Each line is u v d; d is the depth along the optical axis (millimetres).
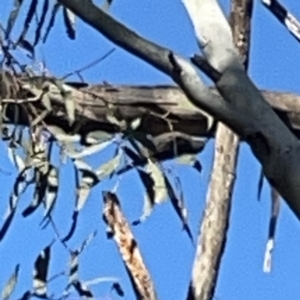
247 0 4441
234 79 3324
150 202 4789
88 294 4594
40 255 4676
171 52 3340
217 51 3395
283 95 4793
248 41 4418
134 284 4246
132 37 3350
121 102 4914
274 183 3268
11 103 4902
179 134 4879
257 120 3279
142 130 4898
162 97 4895
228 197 4281
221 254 4191
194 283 4113
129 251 4320
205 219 4242
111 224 4457
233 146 4336
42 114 4902
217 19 3461
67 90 4898
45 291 4648
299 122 4781
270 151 3264
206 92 3295
